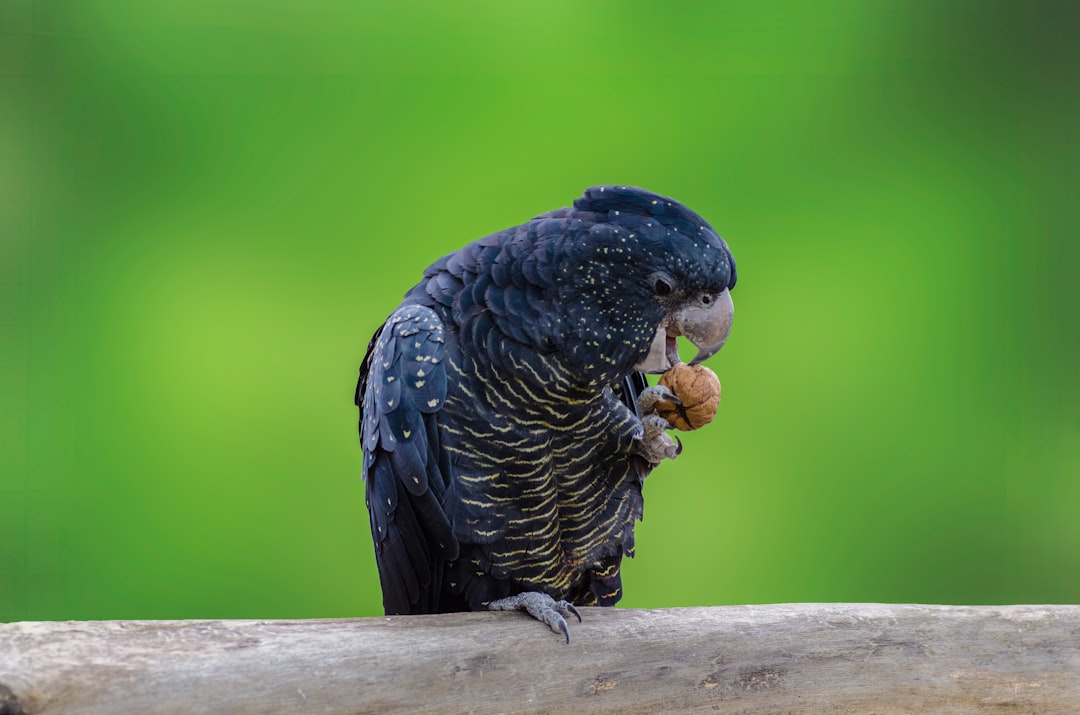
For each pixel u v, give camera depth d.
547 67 10.75
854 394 10.95
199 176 10.49
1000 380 10.91
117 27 10.41
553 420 5.92
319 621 5.01
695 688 5.12
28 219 10.33
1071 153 10.95
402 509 6.00
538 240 5.87
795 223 10.89
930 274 10.98
